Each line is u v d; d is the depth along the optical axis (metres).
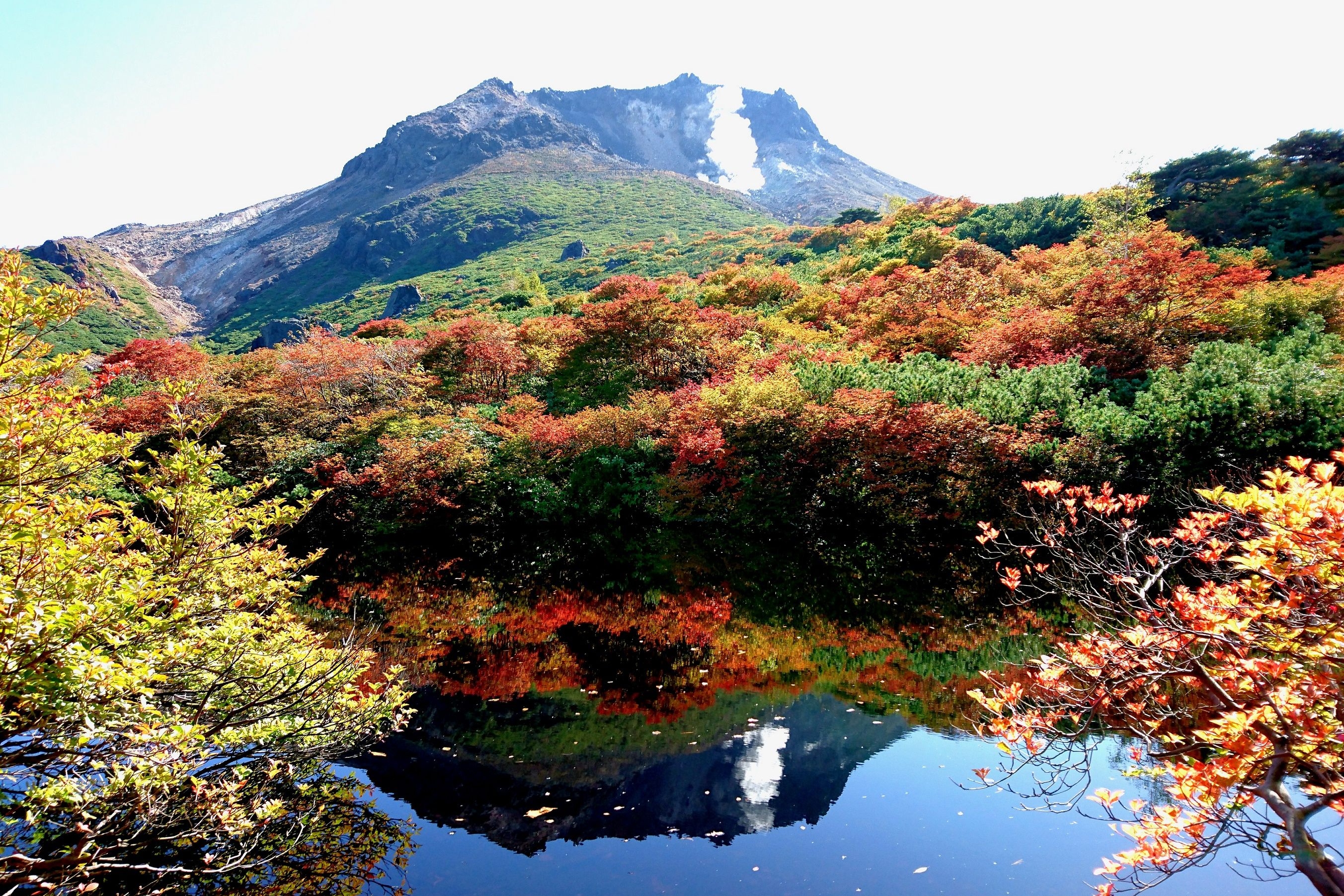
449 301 91.81
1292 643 4.36
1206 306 22.16
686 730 9.54
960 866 6.38
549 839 6.98
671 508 23.28
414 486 23.34
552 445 25.09
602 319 30.80
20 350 4.84
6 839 5.75
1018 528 18.05
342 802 7.65
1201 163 43.59
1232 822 4.63
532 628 14.54
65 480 5.43
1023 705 7.45
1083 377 20.09
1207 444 16.86
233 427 29.81
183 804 5.85
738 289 42.47
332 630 14.41
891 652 12.43
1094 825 6.84
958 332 26.53
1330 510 3.84
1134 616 5.64
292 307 132.25
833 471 21.67
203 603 6.10
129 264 183.38
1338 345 18.39
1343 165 38.22
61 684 4.33
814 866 6.46
